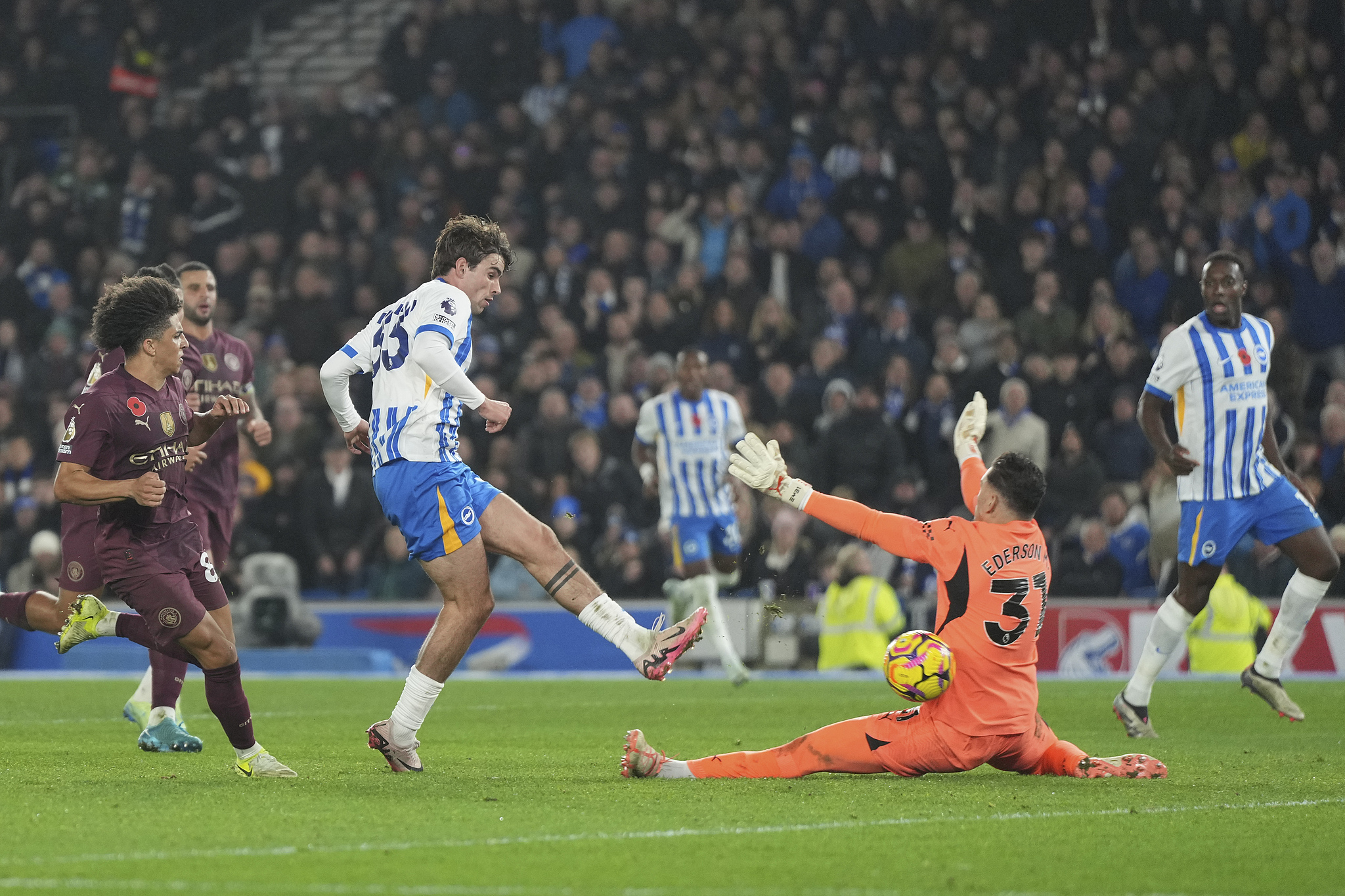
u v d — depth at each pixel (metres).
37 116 84.56
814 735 21.91
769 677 48.84
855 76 70.81
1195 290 62.97
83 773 22.91
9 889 14.25
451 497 22.41
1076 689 41.50
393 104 80.44
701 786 21.33
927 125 69.50
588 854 16.09
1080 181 67.25
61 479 21.31
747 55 74.25
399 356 22.53
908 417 59.25
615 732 30.94
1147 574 53.75
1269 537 29.80
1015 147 68.19
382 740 22.83
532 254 69.75
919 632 21.31
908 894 14.34
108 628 22.83
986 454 56.59
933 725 21.42
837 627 51.34
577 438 59.31
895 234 66.69
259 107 85.69
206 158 78.50
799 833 17.41
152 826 17.69
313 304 68.81
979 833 17.50
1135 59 70.88
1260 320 29.86
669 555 52.38
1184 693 39.59
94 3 87.06
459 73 79.00
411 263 69.06
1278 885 14.91
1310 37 69.94
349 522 59.69
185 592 22.00
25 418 67.50
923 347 62.22
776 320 63.69
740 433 44.91
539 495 58.72
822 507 21.91
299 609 56.59
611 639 22.30
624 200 70.56
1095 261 63.88
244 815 18.48
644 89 74.75
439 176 72.88
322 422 65.50
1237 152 67.56
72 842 16.64
